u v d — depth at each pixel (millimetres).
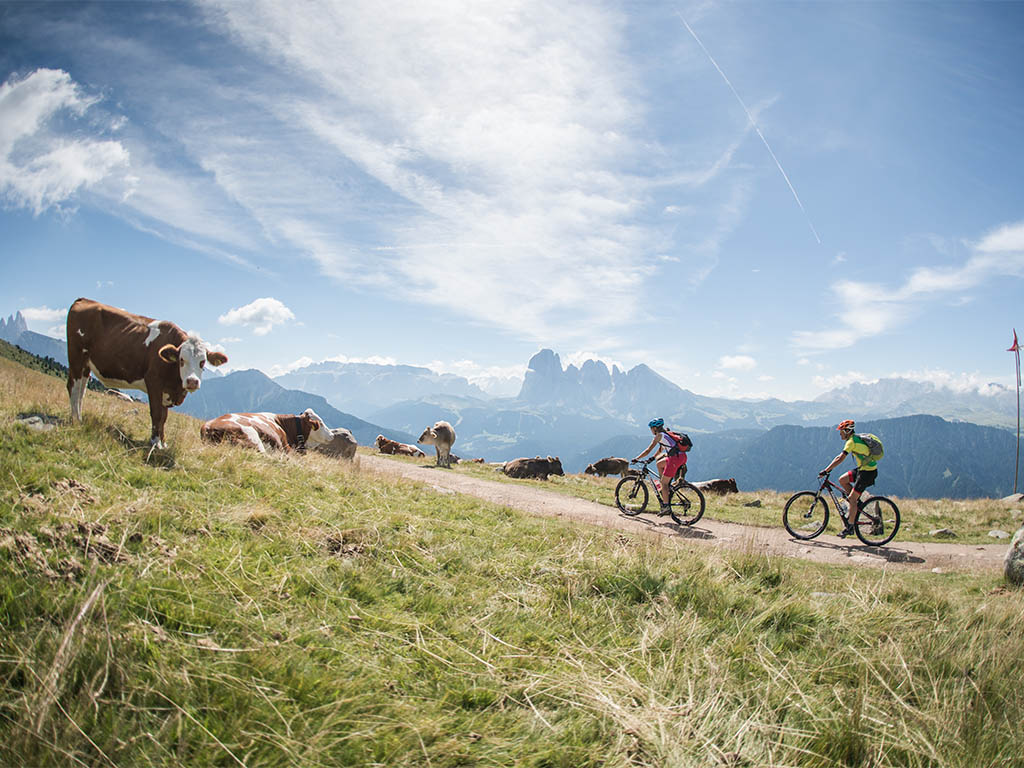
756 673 5066
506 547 8211
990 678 5035
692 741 3910
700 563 8133
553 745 3760
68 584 4422
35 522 5336
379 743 3506
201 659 3975
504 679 4531
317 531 7066
